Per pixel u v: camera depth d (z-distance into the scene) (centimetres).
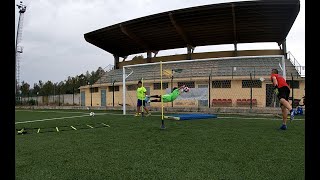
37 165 336
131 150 423
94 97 3173
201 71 2627
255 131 647
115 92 2916
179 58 3312
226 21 2720
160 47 3675
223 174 286
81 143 497
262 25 2777
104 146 462
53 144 489
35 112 1856
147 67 2991
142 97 1254
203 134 598
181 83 2458
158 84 2559
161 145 464
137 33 3200
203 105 2141
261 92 2239
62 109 2431
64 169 316
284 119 681
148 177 279
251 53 3084
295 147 437
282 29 2878
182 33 2967
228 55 3144
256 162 338
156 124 841
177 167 316
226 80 2328
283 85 689
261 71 2348
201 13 2605
